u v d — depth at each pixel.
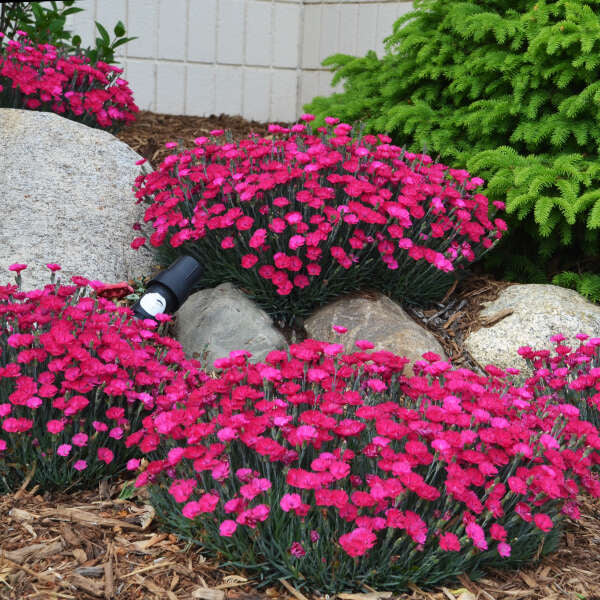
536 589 2.25
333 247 3.57
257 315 3.68
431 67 4.64
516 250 4.60
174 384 2.61
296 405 2.37
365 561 2.13
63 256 3.98
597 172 3.91
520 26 4.28
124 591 2.12
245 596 2.12
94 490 2.64
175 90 7.54
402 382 2.58
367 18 7.09
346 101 5.24
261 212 3.69
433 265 3.97
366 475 2.25
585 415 2.91
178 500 2.10
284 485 2.23
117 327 2.87
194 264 3.73
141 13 7.29
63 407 2.42
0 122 4.48
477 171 4.37
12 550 2.25
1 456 2.49
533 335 3.74
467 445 2.23
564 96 4.26
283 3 7.66
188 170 3.95
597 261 4.46
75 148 4.51
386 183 3.97
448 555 2.17
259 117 7.86
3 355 2.71
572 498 2.28
